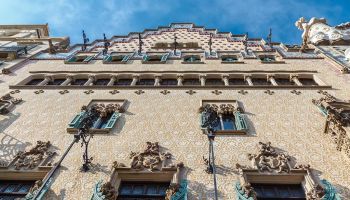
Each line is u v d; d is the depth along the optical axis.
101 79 18.67
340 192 9.28
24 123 13.56
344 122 11.10
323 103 13.16
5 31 30.58
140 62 20.61
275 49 22.36
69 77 18.53
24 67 20.11
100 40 26.58
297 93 15.59
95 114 13.52
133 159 10.78
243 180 9.65
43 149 11.58
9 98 15.69
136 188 10.10
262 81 17.98
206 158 10.80
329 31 24.11
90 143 11.91
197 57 21.84
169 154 11.09
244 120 13.17
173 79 18.44
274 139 11.95
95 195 9.23
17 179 10.66
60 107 14.87
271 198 9.48
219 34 27.64
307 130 12.48
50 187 9.79
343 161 10.61
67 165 10.75
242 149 11.34
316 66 19.06
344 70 17.80
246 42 22.89
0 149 11.87
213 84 17.77
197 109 14.26
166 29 29.39
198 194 9.32
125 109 14.49
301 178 10.02
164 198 9.58
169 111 14.21
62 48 24.62
